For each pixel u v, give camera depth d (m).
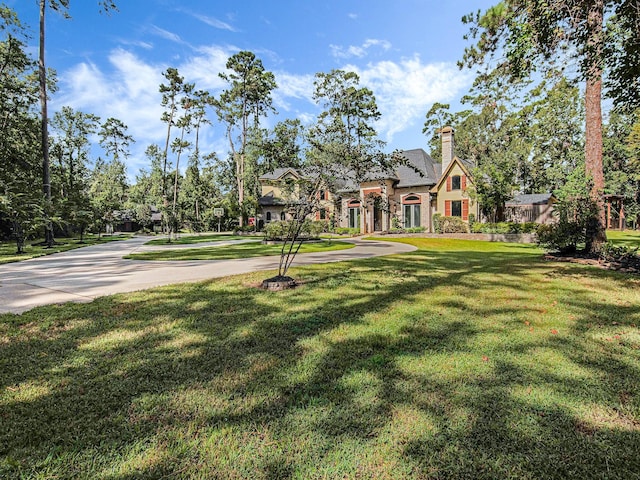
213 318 4.62
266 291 6.25
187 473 1.83
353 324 4.33
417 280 7.27
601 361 3.17
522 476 1.79
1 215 21.09
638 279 7.08
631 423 2.24
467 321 4.42
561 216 11.45
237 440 2.10
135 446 2.05
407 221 27.45
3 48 23.20
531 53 6.02
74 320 4.57
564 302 5.34
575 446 2.02
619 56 6.06
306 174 7.11
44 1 19.44
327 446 2.04
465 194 24.11
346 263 10.21
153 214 59.41
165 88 38.09
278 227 20.14
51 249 17.81
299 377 2.92
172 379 2.90
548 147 33.59
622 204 30.95
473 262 10.36
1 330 4.16
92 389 2.74
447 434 2.14
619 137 30.50
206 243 22.23
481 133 39.31
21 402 2.54
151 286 7.00
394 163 6.95
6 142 25.16
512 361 3.19
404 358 3.28
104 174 57.03
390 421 2.28
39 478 1.80
